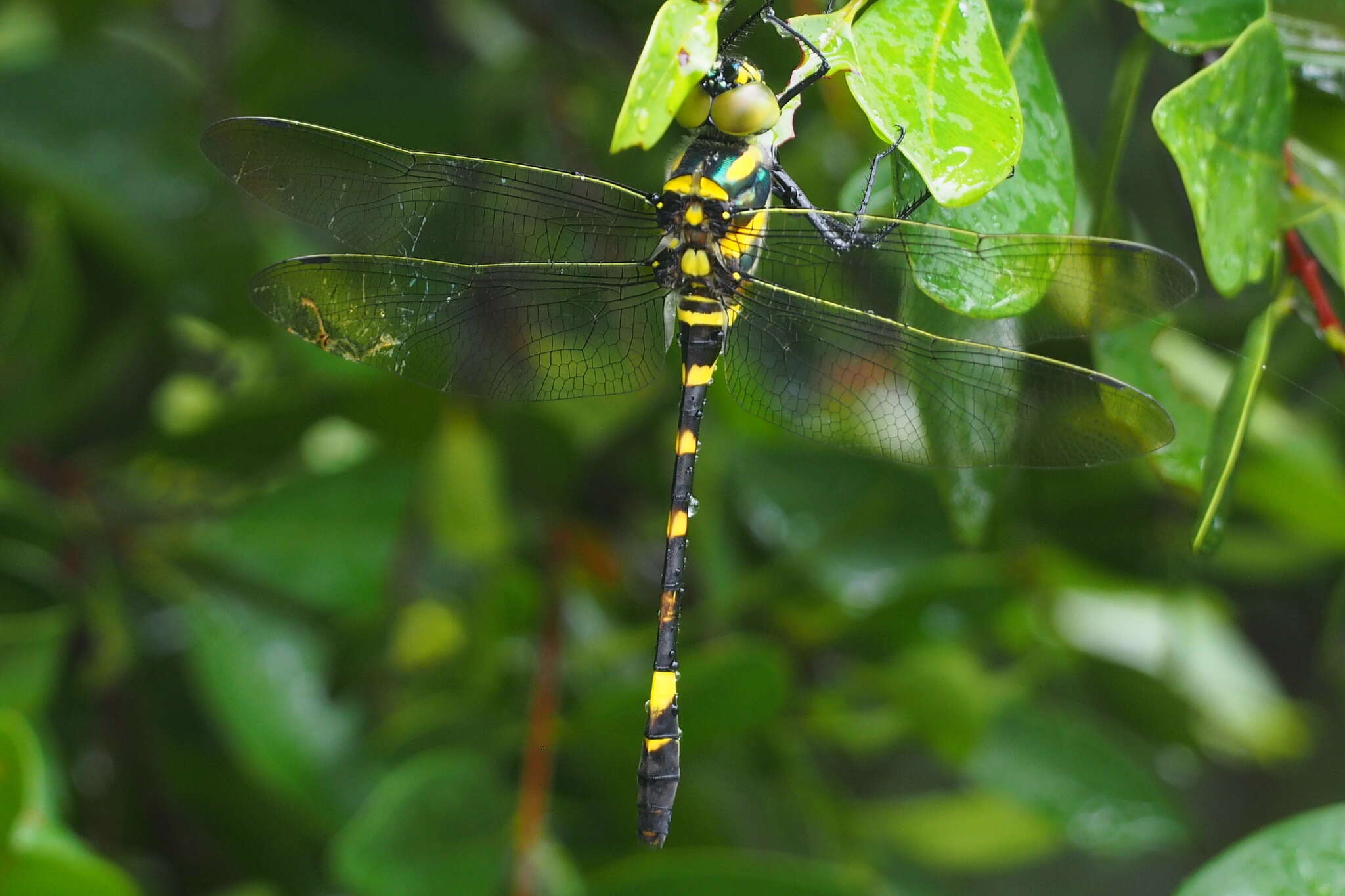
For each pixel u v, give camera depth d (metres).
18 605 1.09
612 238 1.07
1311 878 1.03
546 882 1.07
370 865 1.07
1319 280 1.04
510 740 1.09
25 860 1.05
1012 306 1.04
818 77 1.05
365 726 1.09
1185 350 1.09
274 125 1.06
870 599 1.10
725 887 1.07
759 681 1.08
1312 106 1.05
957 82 1.02
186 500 1.10
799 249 1.07
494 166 1.07
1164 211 1.10
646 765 1.08
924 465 1.07
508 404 1.10
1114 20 1.05
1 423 1.09
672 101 1.02
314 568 1.10
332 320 1.07
